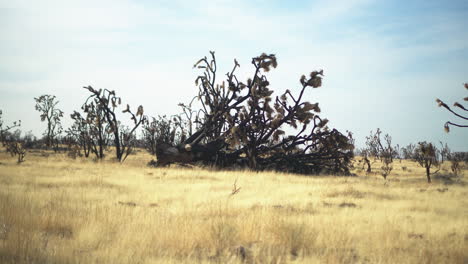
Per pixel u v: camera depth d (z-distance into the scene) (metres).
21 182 15.81
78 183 16.20
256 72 31.88
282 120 31.47
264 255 6.32
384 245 7.18
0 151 45.25
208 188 16.91
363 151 52.22
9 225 7.53
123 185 16.72
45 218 8.13
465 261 6.60
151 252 6.34
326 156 33.03
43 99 60.59
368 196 15.58
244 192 15.84
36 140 60.44
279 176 25.66
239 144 30.83
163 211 10.54
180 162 32.72
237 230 7.70
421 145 26.39
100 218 8.63
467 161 52.22
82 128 41.00
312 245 7.07
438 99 11.50
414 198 15.79
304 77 31.14
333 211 11.41
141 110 35.88
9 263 5.26
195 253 6.64
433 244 7.40
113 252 6.09
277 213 10.05
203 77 34.25
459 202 15.01
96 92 35.38
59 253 5.81
